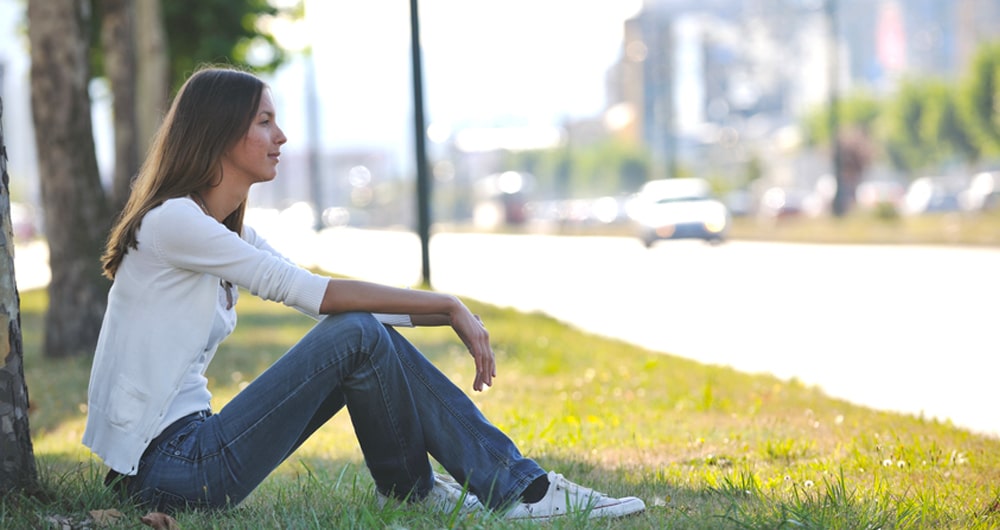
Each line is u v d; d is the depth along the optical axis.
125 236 5.05
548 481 5.29
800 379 12.73
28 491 5.34
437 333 17.69
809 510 5.32
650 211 49.22
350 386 5.11
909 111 92.06
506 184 113.62
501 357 14.95
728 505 5.69
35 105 16.05
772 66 158.75
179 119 5.14
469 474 5.20
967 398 11.19
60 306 16.05
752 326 19.27
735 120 163.75
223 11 35.28
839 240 45.69
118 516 5.01
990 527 5.27
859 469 6.90
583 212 94.19
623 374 12.61
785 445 7.80
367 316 5.09
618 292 27.91
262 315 23.30
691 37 161.75
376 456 5.30
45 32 15.79
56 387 12.91
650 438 8.61
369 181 186.38
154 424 5.01
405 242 68.62
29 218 82.44
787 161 119.12
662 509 5.57
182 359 5.03
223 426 5.02
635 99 156.88
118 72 20.45
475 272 38.62
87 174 16.11
